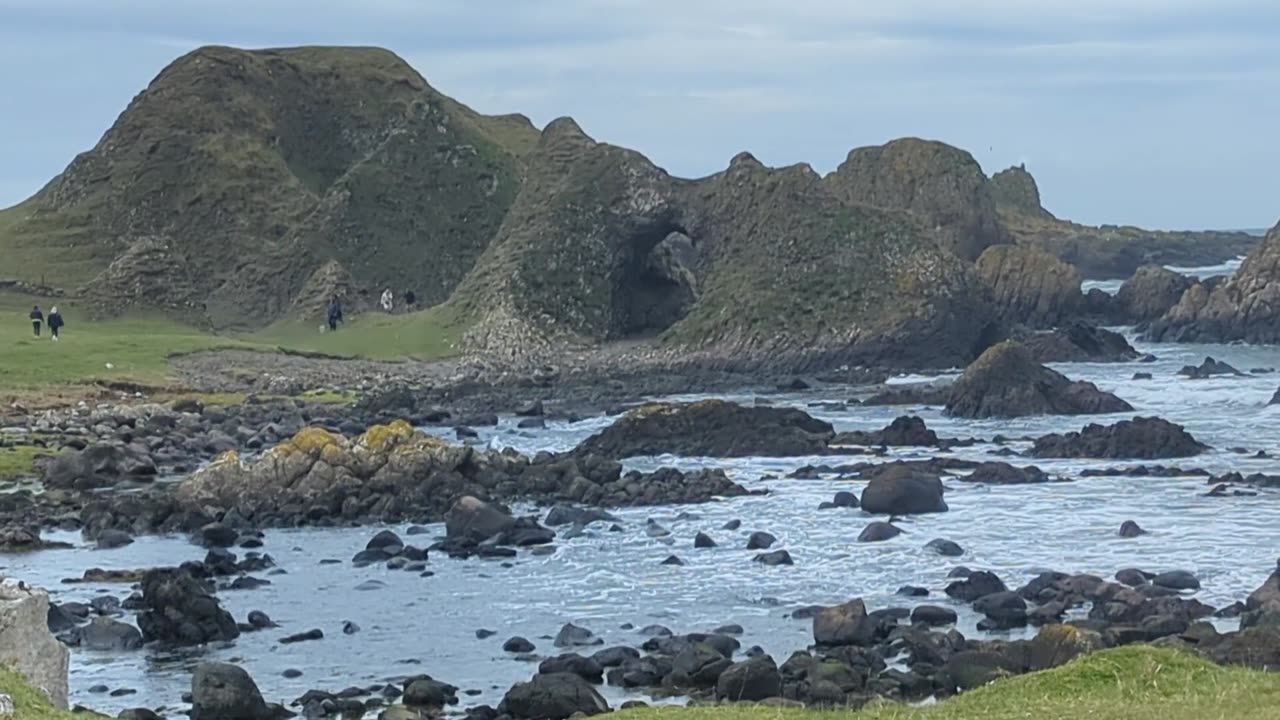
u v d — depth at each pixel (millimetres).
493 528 54406
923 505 57188
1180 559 48000
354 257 160125
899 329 115375
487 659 38375
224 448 75500
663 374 114250
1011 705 25438
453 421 87812
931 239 121250
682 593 45281
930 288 117188
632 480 63500
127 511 57125
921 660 36281
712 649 36375
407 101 191125
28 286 146250
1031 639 36938
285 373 107375
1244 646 33594
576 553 51469
